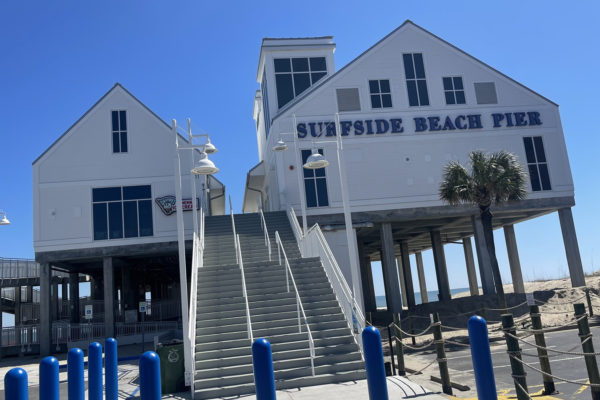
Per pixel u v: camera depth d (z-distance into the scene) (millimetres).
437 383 10234
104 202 23828
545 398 8172
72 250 23219
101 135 24406
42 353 22859
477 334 5039
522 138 26141
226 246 19500
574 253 25609
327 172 24297
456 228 34406
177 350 11641
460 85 26172
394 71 25734
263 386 4227
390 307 25219
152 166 24422
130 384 13164
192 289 13688
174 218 23984
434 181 24953
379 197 24422
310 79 29938
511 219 30609
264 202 33688
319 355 11977
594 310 20750
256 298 14312
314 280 15320
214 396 10734
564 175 26156
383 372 4516
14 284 28984
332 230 23391
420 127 25281
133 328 24672
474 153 20688
